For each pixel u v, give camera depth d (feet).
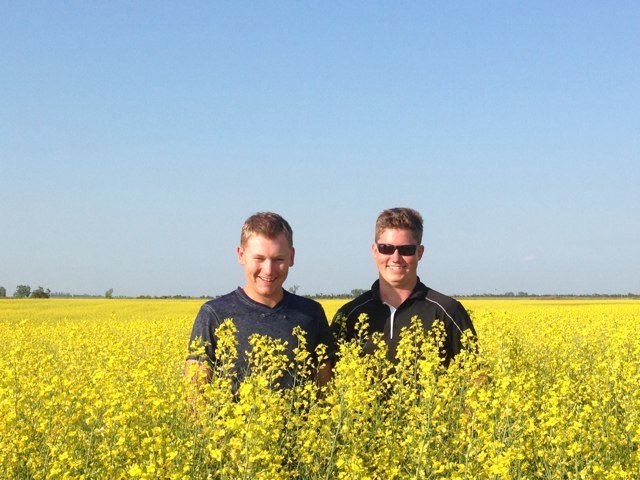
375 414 18.80
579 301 218.18
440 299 21.20
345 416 16.42
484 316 23.45
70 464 15.30
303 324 17.71
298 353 17.20
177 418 16.76
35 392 18.76
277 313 17.52
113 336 42.09
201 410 15.66
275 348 16.24
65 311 126.11
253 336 16.70
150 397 16.66
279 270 17.24
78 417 17.29
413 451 16.06
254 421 13.43
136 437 15.71
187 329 53.11
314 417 16.25
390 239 20.83
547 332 31.94
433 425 16.98
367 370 20.30
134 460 15.37
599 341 35.83
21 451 16.16
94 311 126.52
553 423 16.62
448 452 16.79
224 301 17.65
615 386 22.31
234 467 14.14
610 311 105.29
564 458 16.31
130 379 19.79
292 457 16.42
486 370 19.47
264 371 16.78
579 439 17.20
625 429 18.25
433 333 20.92
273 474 13.64
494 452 14.69
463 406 18.78
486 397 15.96
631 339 28.32
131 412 15.96
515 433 16.07
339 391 16.58
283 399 16.22
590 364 29.96
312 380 18.45
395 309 21.36
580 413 18.24
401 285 21.30
